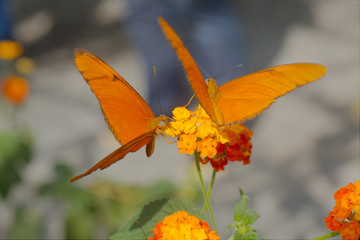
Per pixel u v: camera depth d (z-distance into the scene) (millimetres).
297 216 871
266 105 483
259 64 1311
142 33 1084
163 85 1120
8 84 744
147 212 482
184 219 467
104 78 482
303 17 1483
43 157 1079
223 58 1093
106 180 651
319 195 907
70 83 1391
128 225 482
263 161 999
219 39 1079
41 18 1770
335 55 1297
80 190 642
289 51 1347
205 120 482
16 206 670
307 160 985
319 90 1174
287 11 1521
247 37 1417
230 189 934
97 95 482
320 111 1108
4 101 762
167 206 482
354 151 986
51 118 1231
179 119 482
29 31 1703
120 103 487
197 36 1076
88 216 637
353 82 1178
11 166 722
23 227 657
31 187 745
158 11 1061
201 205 696
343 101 1126
